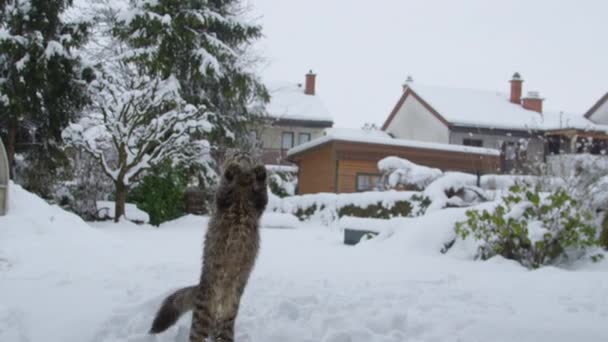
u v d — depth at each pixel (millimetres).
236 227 3502
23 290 4871
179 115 15094
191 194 18781
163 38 17875
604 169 10758
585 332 3752
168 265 6246
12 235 7984
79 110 17234
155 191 15859
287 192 22594
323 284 5395
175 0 18281
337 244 10969
